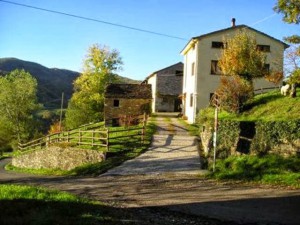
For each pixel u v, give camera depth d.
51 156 33.22
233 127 24.06
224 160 23.22
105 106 48.34
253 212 13.09
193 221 11.99
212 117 30.06
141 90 50.16
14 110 74.81
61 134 42.19
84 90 67.44
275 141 21.25
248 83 31.73
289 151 20.50
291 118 23.19
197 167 23.94
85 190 18.05
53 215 10.76
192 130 37.34
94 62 67.88
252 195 15.75
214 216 12.62
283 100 27.42
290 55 25.36
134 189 17.95
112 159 28.12
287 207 13.73
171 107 63.69
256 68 31.77
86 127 45.84
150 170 23.77
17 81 77.06
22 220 10.11
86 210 11.95
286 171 19.17
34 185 20.70
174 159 26.48
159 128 37.97
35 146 43.19
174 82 64.19
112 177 22.50
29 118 77.50
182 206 14.06
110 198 15.70
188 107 46.03
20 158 38.66
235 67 31.70
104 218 11.12
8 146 78.69
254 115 26.70
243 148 23.08
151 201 15.01
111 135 35.25
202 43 42.62
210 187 17.86
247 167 20.89
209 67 42.59
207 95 42.44
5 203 12.27
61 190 18.16
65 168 31.38
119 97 48.22
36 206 12.03
